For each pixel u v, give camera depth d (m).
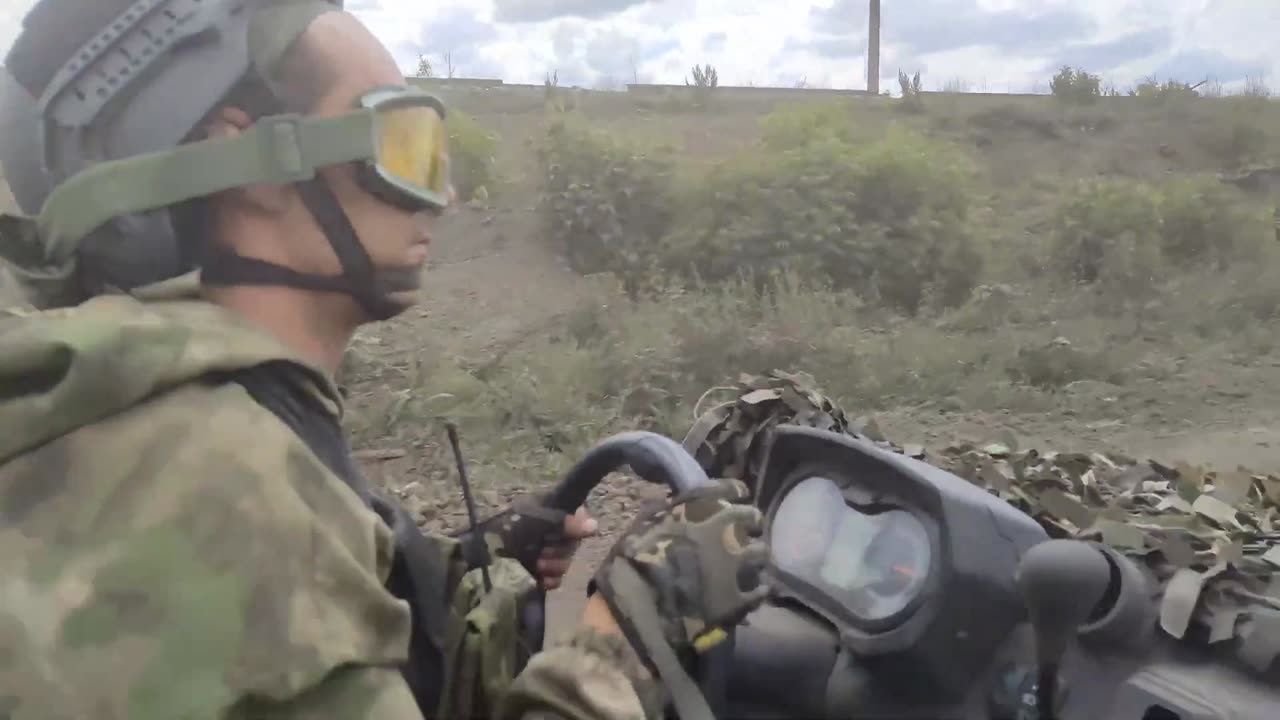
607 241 12.81
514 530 1.69
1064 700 1.78
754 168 13.52
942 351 10.83
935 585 1.83
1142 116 23.64
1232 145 21.95
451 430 1.59
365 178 1.14
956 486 1.94
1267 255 15.84
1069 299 13.59
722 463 2.63
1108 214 15.16
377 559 1.04
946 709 1.86
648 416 8.16
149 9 1.10
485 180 14.70
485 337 10.41
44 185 1.17
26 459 0.92
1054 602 1.36
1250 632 2.00
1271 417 9.30
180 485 0.91
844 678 1.93
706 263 12.86
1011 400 9.73
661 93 23.80
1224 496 2.97
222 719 0.84
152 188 1.08
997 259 15.02
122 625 0.86
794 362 10.05
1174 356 11.55
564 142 13.95
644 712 1.22
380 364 9.14
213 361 0.98
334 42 1.15
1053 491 2.51
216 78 1.11
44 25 1.13
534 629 1.56
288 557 0.90
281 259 1.15
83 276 1.15
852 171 13.76
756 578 1.29
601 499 5.90
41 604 0.85
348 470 1.13
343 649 0.89
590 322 10.79
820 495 2.16
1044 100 24.84
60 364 0.95
